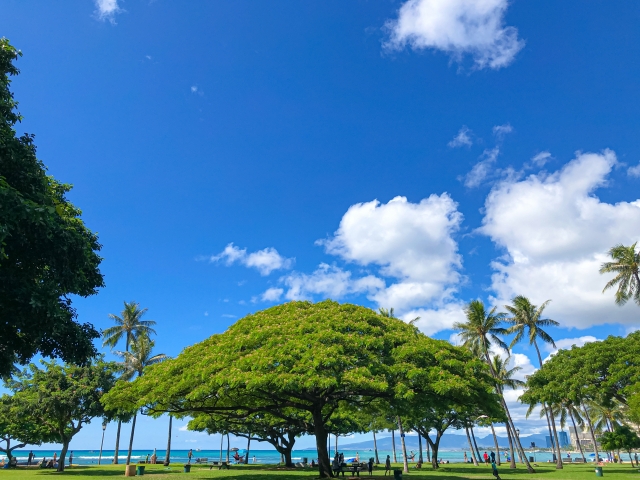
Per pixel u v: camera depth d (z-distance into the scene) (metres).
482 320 46.72
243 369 20.47
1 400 39.09
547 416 70.44
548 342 49.06
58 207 16.17
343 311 25.39
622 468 47.72
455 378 20.39
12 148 13.17
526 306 50.00
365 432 57.62
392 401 23.09
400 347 22.28
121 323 56.56
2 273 12.18
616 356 34.16
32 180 13.93
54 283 13.70
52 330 12.69
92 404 36.25
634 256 40.56
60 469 37.09
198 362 22.88
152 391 22.61
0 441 47.34
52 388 36.91
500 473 36.84
